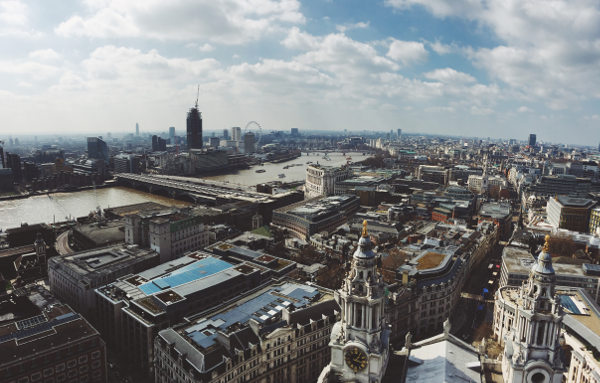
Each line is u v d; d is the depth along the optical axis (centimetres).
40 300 15700
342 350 7700
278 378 12256
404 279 16388
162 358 12044
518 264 19800
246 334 11806
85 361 12556
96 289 16525
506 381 7462
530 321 6956
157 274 17375
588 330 13025
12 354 11425
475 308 18950
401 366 8306
